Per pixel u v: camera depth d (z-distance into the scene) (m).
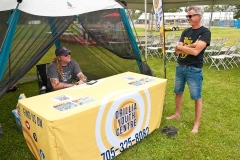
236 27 29.33
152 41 9.48
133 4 9.72
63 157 1.89
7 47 2.47
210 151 2.55
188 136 2.86
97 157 2.18
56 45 4.74
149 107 2.65
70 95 2.35
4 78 2.50
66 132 1.86
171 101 4.03
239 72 6.05
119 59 4.04
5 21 2.60
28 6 2.63
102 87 2.59
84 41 4.10
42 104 2.12
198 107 2.88
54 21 2.75
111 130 2.24
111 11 3.43
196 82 2.77
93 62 4.33
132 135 2.52
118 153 2.41
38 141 2.05
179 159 2.43
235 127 3.08
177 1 8.89
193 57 2.72
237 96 4.25
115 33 3.55
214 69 6.44
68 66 3.16
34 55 2.63
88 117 1.99
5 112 3.71
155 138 2.81
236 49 7.28
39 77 3.57
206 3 9.34
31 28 2.62
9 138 2.91
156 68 6.64
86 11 3.02
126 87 2.56
